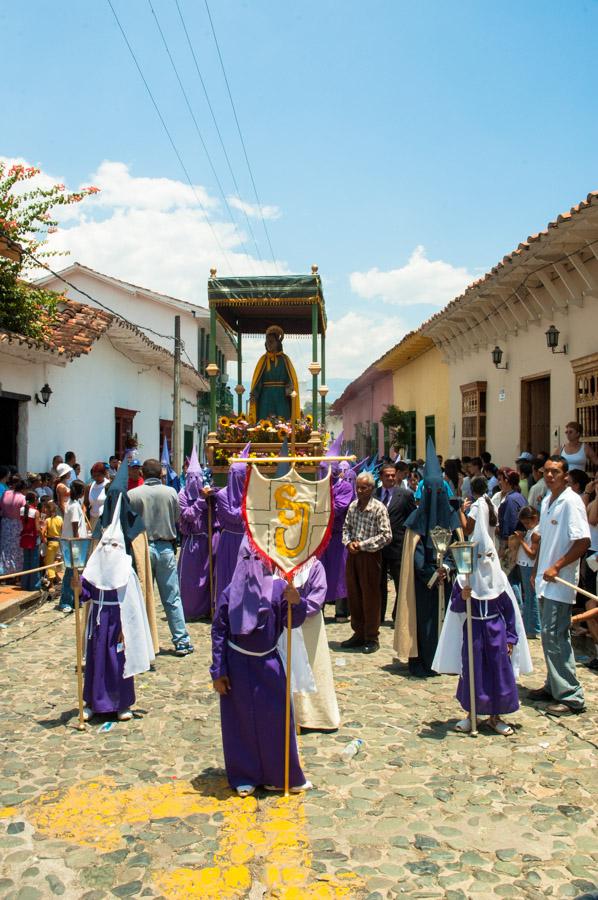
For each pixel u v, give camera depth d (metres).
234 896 3.80
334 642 9.11
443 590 7.61
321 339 12.98
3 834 4.42
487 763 5.43
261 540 4.91
